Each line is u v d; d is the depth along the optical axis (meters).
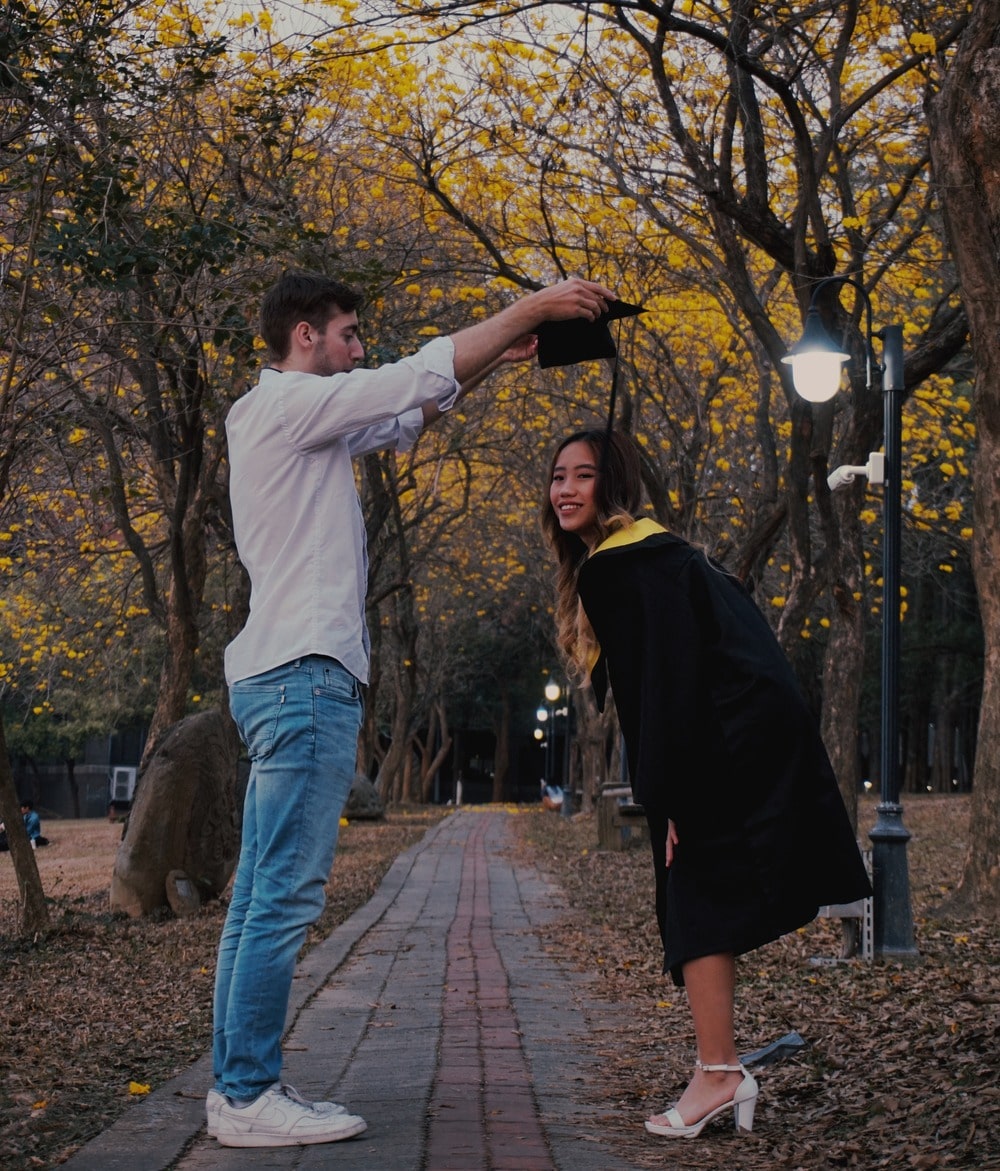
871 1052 4.82
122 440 15.74
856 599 12.61
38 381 11.34
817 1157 3.40
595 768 31.59
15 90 8.98
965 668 38.53
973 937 8.45
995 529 9.47
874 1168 3.27
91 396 13.50
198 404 13.52
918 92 13.85
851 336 12.60
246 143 11.92
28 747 45.19
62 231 8.96
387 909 11.79
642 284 15.83
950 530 21.42
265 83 12.31
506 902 12.48
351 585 3.65
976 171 8.34
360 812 28.88
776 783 3.59
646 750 3.63
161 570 20.56
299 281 3.74
